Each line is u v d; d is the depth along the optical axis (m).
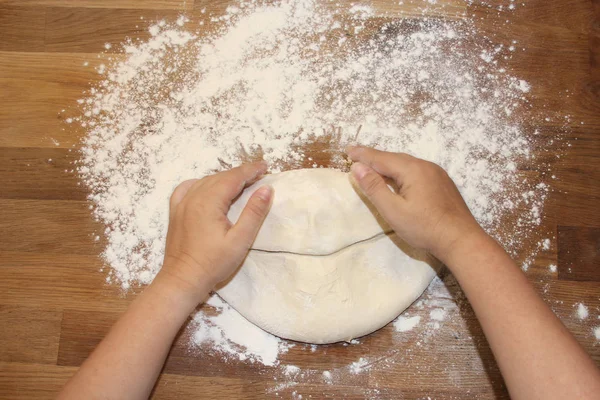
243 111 0.92
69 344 0.88
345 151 0.90
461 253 0.67
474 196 0.89
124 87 0.94
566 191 0.89
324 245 0.79
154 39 0.96
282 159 0.91
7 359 0.88
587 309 0.86
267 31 0.95
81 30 0.96
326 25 0.95
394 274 0.83
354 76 0.93
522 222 0.89
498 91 0.92
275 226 0.80
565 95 0.92
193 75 0.94
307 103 0.92
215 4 0.96
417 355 0.86
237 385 0.86
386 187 0.73
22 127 0.94
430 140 0.91
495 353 0.61
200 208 0.74
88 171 0.92
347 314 0.81
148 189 0.91
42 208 0.92
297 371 0.86
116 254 0.90
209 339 0.87
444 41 0.94
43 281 0.90
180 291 0.71
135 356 0.66
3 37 0.96
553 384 0.56
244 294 0.84
